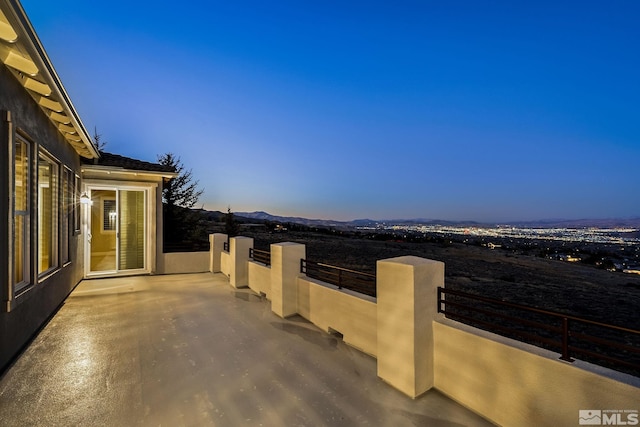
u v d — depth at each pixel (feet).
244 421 7.19
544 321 17.84
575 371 5.78
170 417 7.32
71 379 9.14
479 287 24.76
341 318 12.46
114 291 20.75
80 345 11.74
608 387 5.33
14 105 10.34
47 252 16.02
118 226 26.18
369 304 11.07
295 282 15.70
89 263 24.75
